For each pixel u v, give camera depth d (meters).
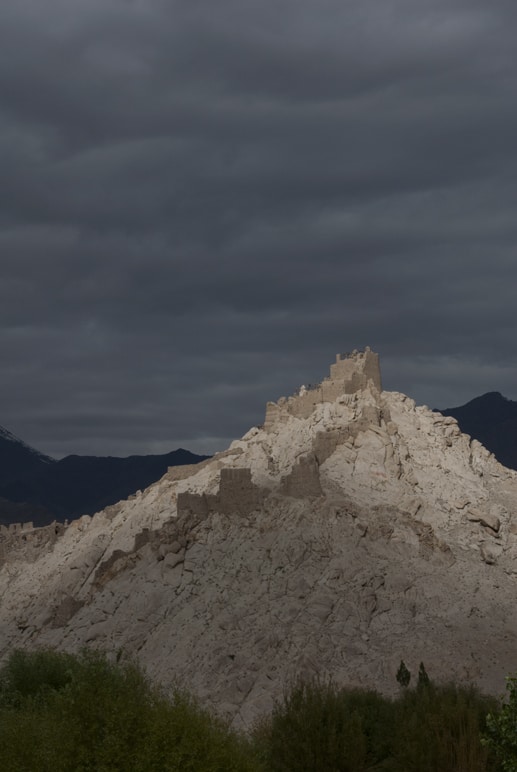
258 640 119.19
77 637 130.25
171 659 120.62
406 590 124.50
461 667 113.62
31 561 162.00
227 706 112.06
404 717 96.50
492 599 125.00
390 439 143.50
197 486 146.75
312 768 93.00
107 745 71.00
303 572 125.88
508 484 146.62
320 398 150.88
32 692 103.06
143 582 133.88
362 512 132.25
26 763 72.88
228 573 129.50
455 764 91.25
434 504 137.75
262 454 145.75
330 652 116.75
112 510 159.62
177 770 70.25
